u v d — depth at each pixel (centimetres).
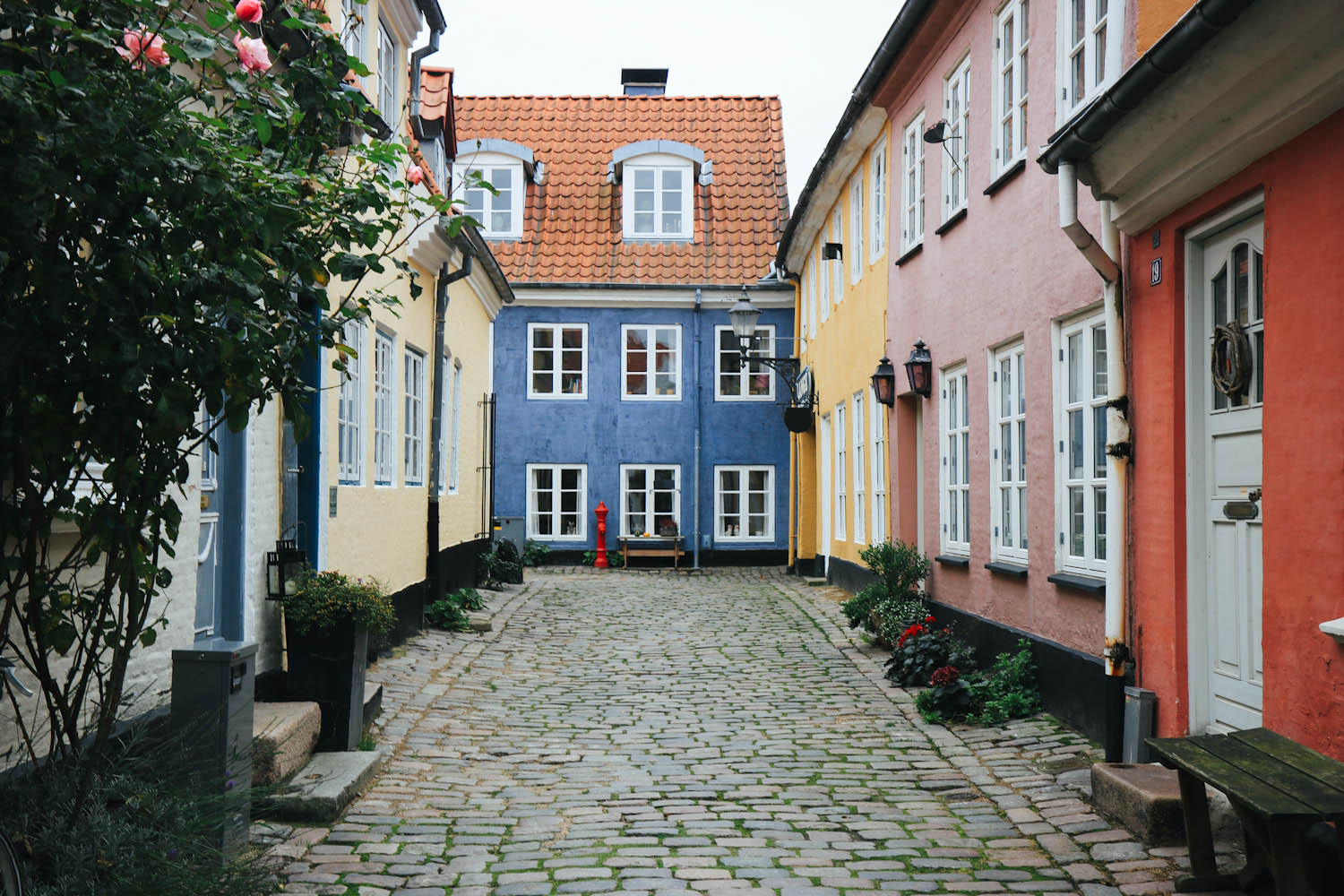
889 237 1352
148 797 414
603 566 2316
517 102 2683
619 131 2634
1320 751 482
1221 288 598
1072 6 789
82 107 324
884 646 1141
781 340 2388
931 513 1165
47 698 412
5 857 318
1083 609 749
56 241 353
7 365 344
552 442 2381
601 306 2386
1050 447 810
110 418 374
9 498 396
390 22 1052
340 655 669
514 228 2444
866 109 1371
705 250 2427
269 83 408
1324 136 484
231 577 691
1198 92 521
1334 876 412
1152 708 641
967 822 564
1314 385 489
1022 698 805
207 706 461
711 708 871
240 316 391
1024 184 865
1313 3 427
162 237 372
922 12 1084
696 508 2356
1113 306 678
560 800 609
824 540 1952
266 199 380
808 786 641
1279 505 518
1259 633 559
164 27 360
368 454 995
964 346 1034
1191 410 616
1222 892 449
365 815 569
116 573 411
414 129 1207
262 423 727
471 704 862
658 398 2388
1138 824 521
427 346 1276
